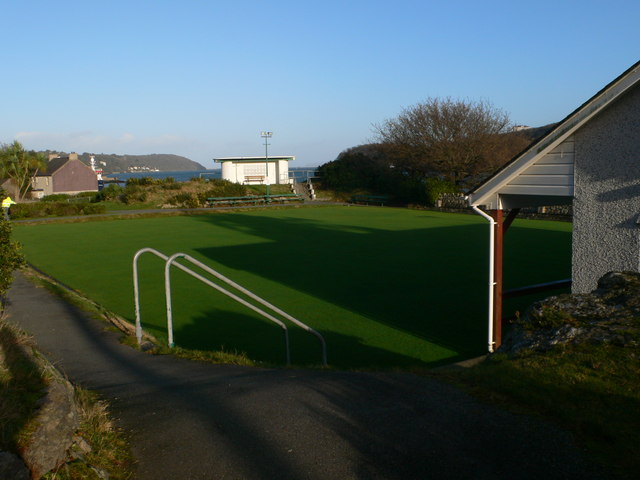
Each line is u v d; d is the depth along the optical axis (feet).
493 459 11.61
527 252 61.31
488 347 26.37
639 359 16.17
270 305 25.54
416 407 14.78
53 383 12.53
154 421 14.26
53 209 119.85
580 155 23.24
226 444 12.71
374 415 14.29
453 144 135.03
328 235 81.35
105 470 10.97
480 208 26.68
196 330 33.47
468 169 138.21
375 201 149.48
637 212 21.63
